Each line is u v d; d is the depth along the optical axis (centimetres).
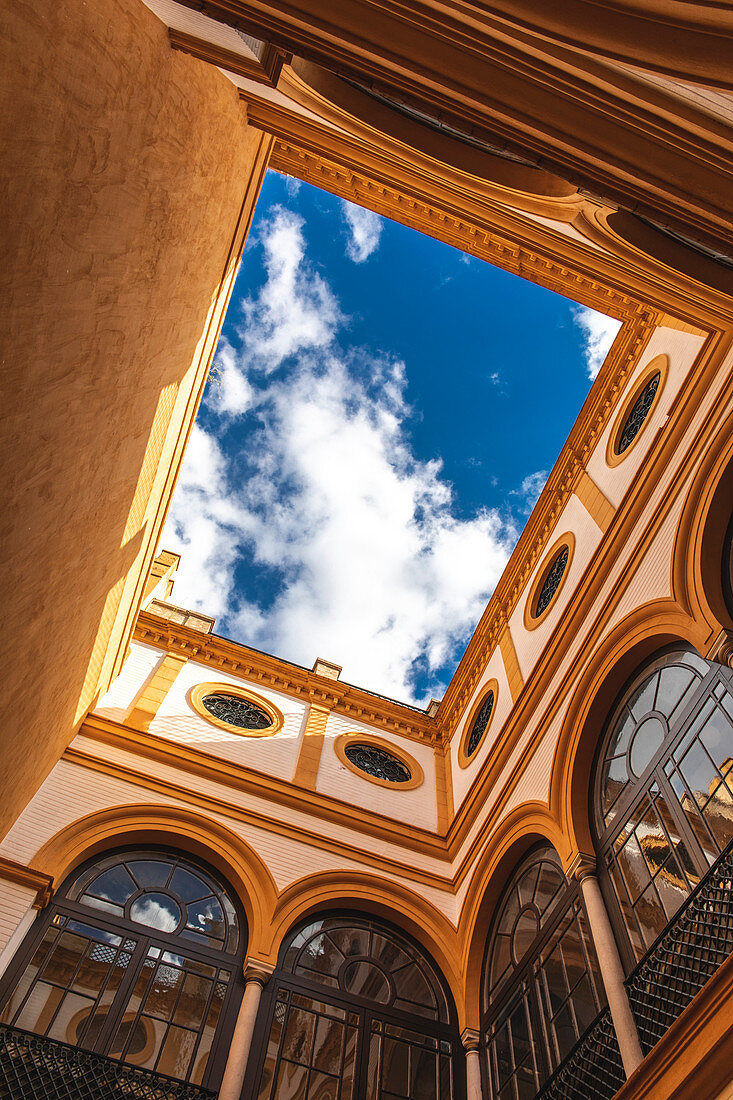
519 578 1385
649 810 801
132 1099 729
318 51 446
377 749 1412
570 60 410
